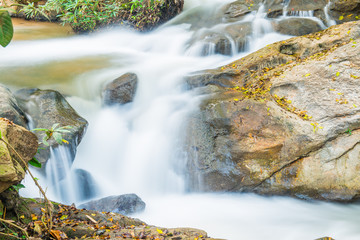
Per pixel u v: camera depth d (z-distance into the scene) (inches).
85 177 236.8
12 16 465.4
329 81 245.4
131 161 260.1
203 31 381.1
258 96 252.2
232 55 351.6
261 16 394.0
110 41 408.2
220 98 258.2
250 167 232.5
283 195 231.0
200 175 241.9
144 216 215.3
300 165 226.8
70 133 224.7
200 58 352.2
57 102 245.4
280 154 229.9
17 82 275.3
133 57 354.9
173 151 253.3
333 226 207.3
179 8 438.0
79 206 209.6
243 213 221.9
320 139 224.8
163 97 284.5
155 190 251.8
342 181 221.1
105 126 268.5
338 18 374.3
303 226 207.2
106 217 161.5
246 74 281.0
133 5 355.9
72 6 321.7
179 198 243.1
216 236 196.7
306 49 293.6
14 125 128.5
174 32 399.5
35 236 128.1
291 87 252.8
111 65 323.6
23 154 130.1
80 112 266.5
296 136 229.0
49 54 348.5
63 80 286.4
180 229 152.6
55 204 160.9
